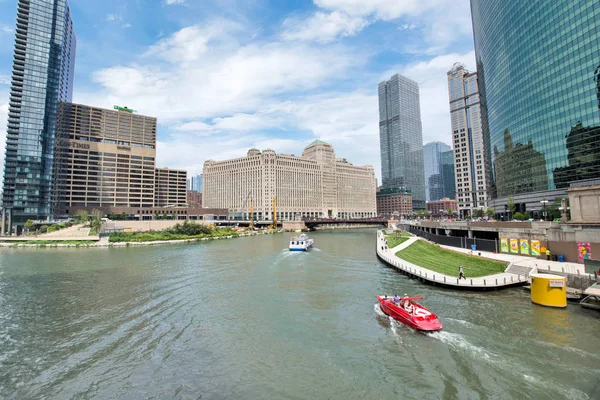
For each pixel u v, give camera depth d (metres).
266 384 23.50
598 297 36.44
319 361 26.69
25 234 137.62
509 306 37.97
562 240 54.09
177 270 66.00
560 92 108.44
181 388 23.20
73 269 67.44
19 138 167.75
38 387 23.58
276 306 41.22
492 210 166.50
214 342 30.58
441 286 48.03
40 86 174.88
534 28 119.06
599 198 53.62
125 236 128.75
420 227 127.75
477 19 176.62
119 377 24.70
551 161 112.44
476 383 22.86
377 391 22.33
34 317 37.50
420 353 27.48
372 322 35.00
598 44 96.06
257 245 121.19
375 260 78.44
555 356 26.08
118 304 42.34
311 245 112.56
